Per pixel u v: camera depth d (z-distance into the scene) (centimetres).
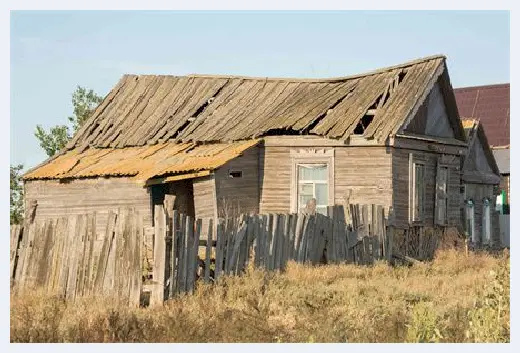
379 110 3183
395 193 3077
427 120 3353
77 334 1513
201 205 3100
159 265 1862
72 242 2047
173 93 3991
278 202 3206
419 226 3206
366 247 2653
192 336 1534
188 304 1795
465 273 2539
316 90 3525
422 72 3297
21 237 2208
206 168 3027
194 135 3500
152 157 3459
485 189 4125
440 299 1930
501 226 4612
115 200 3394
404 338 1507
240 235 2102
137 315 1695
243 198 3167
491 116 6003
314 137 3170
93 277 1970
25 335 1500
